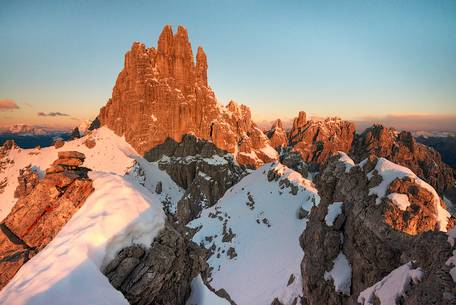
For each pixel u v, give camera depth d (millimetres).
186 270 19766
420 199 37719
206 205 179500
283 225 101125
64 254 14945
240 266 90250
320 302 42625
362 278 38000
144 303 16734
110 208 17281
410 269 23125
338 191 48844
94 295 13711
